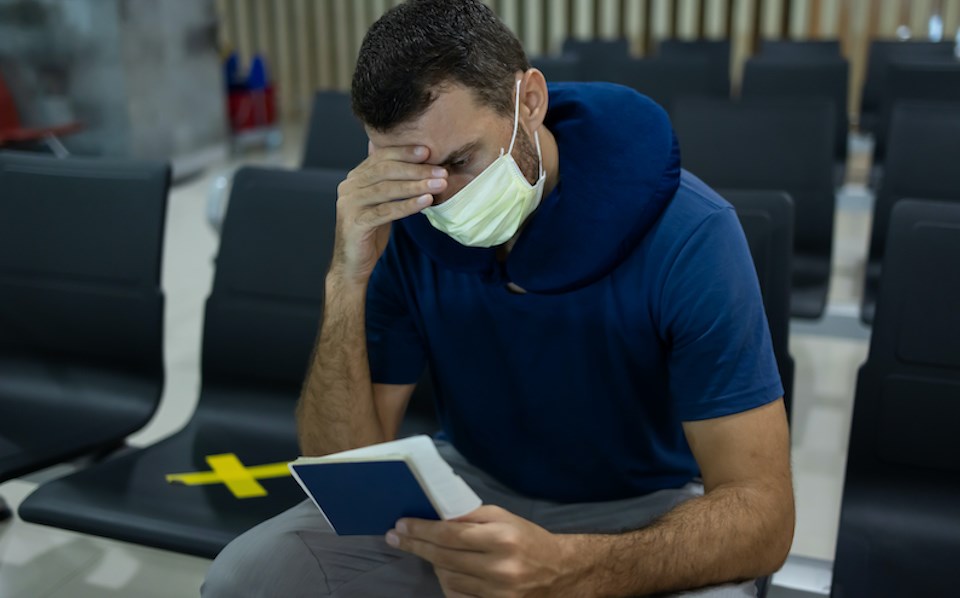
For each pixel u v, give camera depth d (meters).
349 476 0.91
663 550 1.06
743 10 7.34
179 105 6.04
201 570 1.93
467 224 1.11
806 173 2.50
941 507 1.40
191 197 5.53
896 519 1.39
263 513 1.45
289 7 8.38
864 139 4.86
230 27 8.46
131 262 1.83
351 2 8.24
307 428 1.35
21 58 5.59
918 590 1.24
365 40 1.05
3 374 1.94
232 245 1.79
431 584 1.23
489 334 1.29
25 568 1.92
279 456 1.66
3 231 1.93
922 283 1.40
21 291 1.92
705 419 1.15
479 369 1.32
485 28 1.04
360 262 1.23
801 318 2.29
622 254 1.15
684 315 1.14
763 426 1.13
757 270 1.43
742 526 1.08
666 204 1.16
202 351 1.82
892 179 2.38
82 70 5.55
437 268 1.31
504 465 1.38
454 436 1.43
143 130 5.70
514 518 1.00
